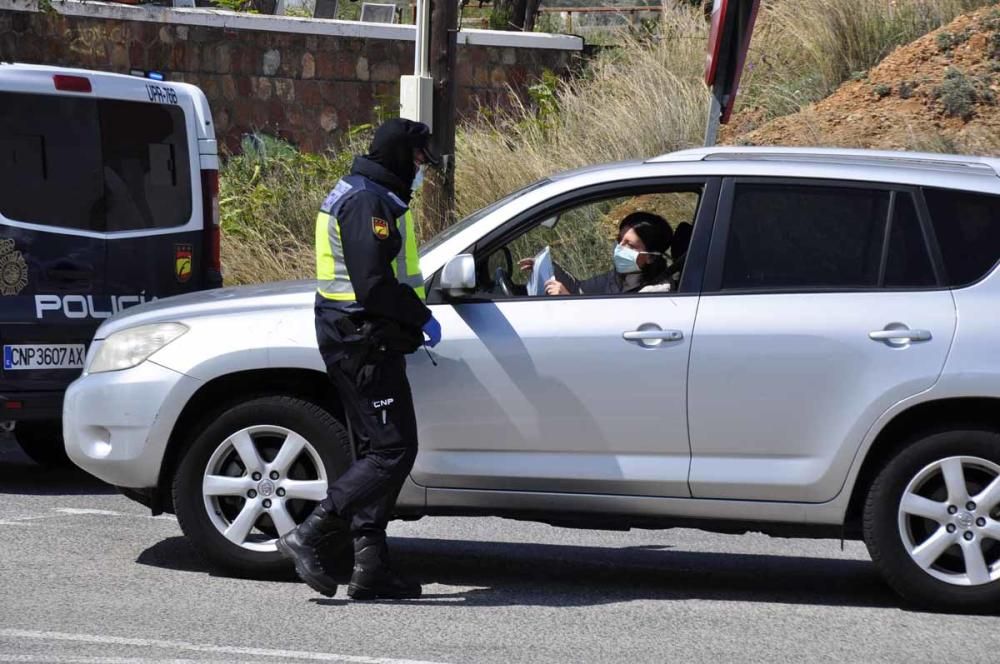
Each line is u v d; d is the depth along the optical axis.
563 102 53.16
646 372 19.86
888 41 50.28
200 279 29.89
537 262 21.05
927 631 19.19
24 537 23.45
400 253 19.42
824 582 22.41
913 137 42.91
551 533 25.61
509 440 20.19
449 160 38.78
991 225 20.12
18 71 27.20
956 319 19.62
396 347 19.06
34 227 27.20
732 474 19.89
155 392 20.62
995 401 19.64
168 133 29.45
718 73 30.27
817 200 20.31
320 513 19.45
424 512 20.69
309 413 20.50
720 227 20.30
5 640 17.50
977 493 19.81
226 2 68.88
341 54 64.62
